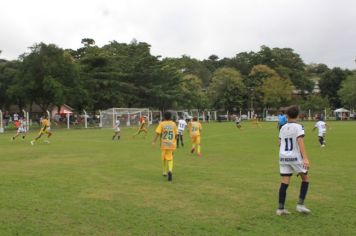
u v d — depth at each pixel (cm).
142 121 3356
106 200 902
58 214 782
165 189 1028
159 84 6600
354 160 1594
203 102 8094
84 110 6234
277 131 3950
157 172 1324
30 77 5406
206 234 661
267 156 1778
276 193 970
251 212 795
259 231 675
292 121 798
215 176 1230
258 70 8875
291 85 9056
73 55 6762
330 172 1289
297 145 782
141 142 2691
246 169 1378
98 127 5566
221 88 8562
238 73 8950
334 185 1066
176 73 6812
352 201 883
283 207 778
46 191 1002
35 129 4919
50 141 2806
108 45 7112
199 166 1466
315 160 1597
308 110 8794
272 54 10150
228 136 3209
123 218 754
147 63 6562
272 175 1241
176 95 6619
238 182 1120
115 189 1029
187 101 7212
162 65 6675
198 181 1144
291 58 10419
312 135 3166
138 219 747
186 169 1389
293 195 946
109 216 767
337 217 756
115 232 673
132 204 864
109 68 6203
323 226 702
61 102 5459
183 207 838
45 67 5297
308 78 10500
